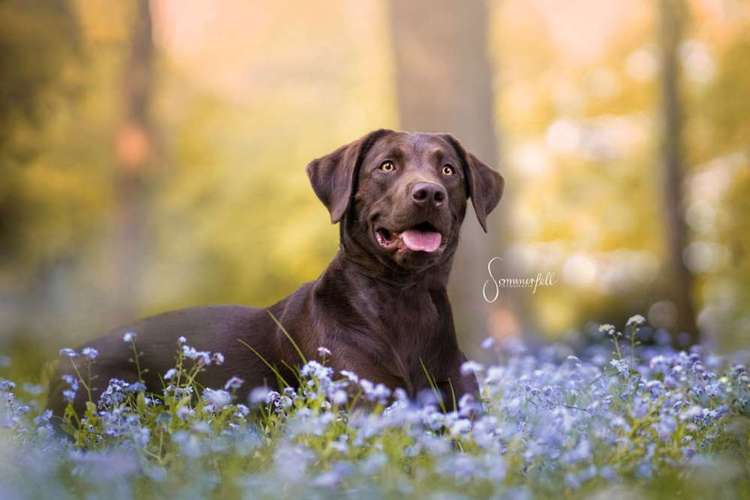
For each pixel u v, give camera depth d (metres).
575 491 4.40
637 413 5.00
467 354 13.05
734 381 6.27
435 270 6.39
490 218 16.03
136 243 26.38
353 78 31.75
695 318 23.92
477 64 14.82
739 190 29.48
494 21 32.25
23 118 16.83
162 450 5.27
